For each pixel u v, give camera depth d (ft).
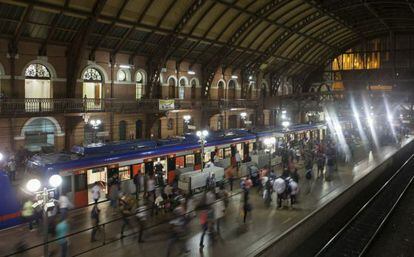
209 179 61.93
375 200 75.05
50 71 79.05
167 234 45.34
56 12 70.23
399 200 73.87
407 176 100.27
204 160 77.46
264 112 151.02
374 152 110.11
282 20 117.50
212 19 99.45
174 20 91.91
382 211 67.82
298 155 91.35
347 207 66.85
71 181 54.03
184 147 72.74
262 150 89.81
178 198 52.31
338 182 72.08
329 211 58.54
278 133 102.53
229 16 102.27
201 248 41.24
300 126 120.37
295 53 149.28
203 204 44.68
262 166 82.17
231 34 111.14
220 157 82.43
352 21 144.66
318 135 134.41
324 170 83.15
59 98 80.74
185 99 110.01
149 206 54.54
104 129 91.66
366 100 144.56
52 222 44.09
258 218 51.55
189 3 88.69
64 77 81.46
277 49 133.08
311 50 155.84
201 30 101.45
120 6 78.48
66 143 82.33
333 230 56.85
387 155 104.17
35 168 53.26
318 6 114.62
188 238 44.62
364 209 67.56
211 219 42.55
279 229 47.24
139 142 68.23
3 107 70.79
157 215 51.67
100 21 78.23
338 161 93.56
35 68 77.10
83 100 81.46
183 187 62.34
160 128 105.40
